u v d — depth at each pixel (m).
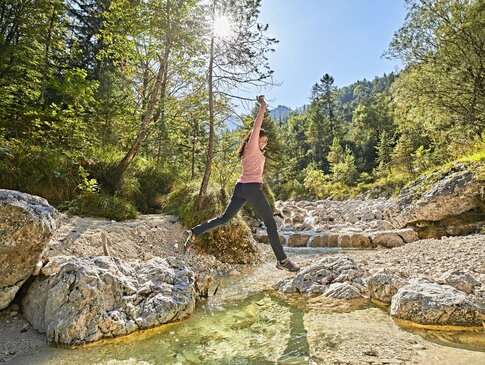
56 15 9.75
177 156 15.72
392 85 18.41
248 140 3.74
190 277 4.62
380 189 29.59
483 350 2.72
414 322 3.40
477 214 9.53
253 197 3.59
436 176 10.98
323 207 20.02
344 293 4.52
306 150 71.50
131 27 8.79
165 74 10.21
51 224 3.78
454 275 4.14
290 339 3.14
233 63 8.65
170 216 8.78
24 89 8.94
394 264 5.95
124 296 3.68
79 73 9.29
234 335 3.31
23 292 3.90
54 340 3.12
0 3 9.13
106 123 12.26
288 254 9.01
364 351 2.78
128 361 2.76
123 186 9.55
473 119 15.23
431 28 16.20
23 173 6.84
